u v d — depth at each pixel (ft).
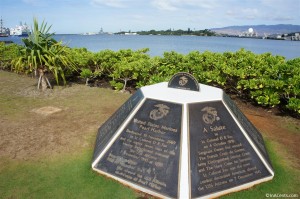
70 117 23.95
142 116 15.97
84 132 20.79
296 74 24.41
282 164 16.57
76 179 14.75
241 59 28.86
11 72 45.85
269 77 26.23
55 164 16.22
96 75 35.27
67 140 19.40
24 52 31.27
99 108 26.40
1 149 17.93
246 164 14.64
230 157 14.51
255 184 14.39
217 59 30.71
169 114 15.39
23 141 19.16
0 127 21.54
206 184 13.33
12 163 16.25
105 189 13.96
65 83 34.37
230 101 18.07
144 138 15.14
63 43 33.96
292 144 19.24
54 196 13.39
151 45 139.23
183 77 17.78
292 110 25.45
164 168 13.78
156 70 31.35
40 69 32.12
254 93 25.95
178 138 14.40
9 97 30.01
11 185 14.16
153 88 18.13
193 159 13.80
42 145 18.60
